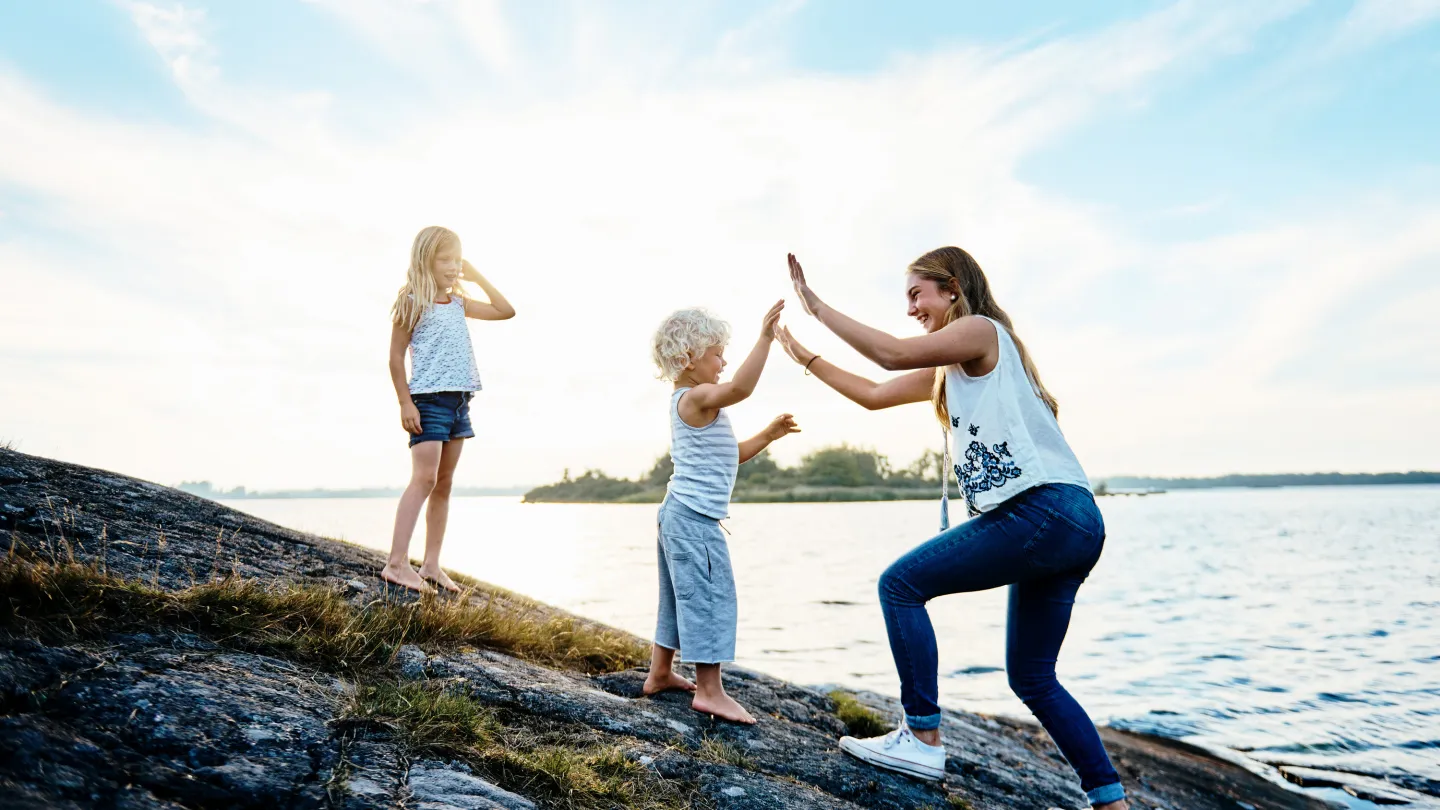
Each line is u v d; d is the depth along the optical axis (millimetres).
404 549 4082
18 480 3729
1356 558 21828
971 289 3027
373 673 2789
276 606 2896
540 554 24906
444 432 4191
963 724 5086
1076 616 12305
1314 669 8234
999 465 2754
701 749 2930
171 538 3613
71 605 2312
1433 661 8445
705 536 3314
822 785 2939
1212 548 27125
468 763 2260
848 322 2838
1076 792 3975
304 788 1830
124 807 1561
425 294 4160
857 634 10406
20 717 1705
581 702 3047
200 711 2010
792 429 3596
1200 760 5445
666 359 3420
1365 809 4633
